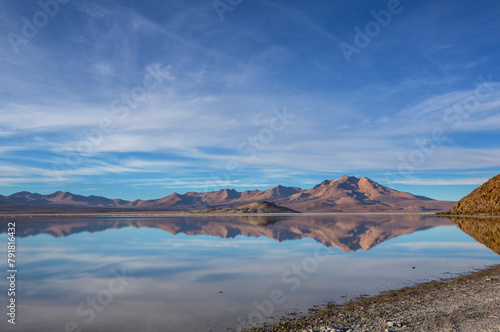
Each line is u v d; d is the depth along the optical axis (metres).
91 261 23.48
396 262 21.50
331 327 9.76
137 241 37.91
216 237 42.66
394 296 13.20
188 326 10.23
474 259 22.30
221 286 15.44
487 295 12.84
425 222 76.12
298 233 48.19
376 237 40.38
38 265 22.02
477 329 9.26
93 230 56.94
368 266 20.19
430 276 16.92
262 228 60.47
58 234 48.41
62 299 13.62
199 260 23.44
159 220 103.50
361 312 11.25
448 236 39.88
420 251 26.83
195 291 14.54
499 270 17.98
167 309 11.99
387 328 9.60
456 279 16.08
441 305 11.76
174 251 28.67
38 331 10.03
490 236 39.06
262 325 10.20
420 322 10.02
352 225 68.00
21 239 40.81
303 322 10.39
